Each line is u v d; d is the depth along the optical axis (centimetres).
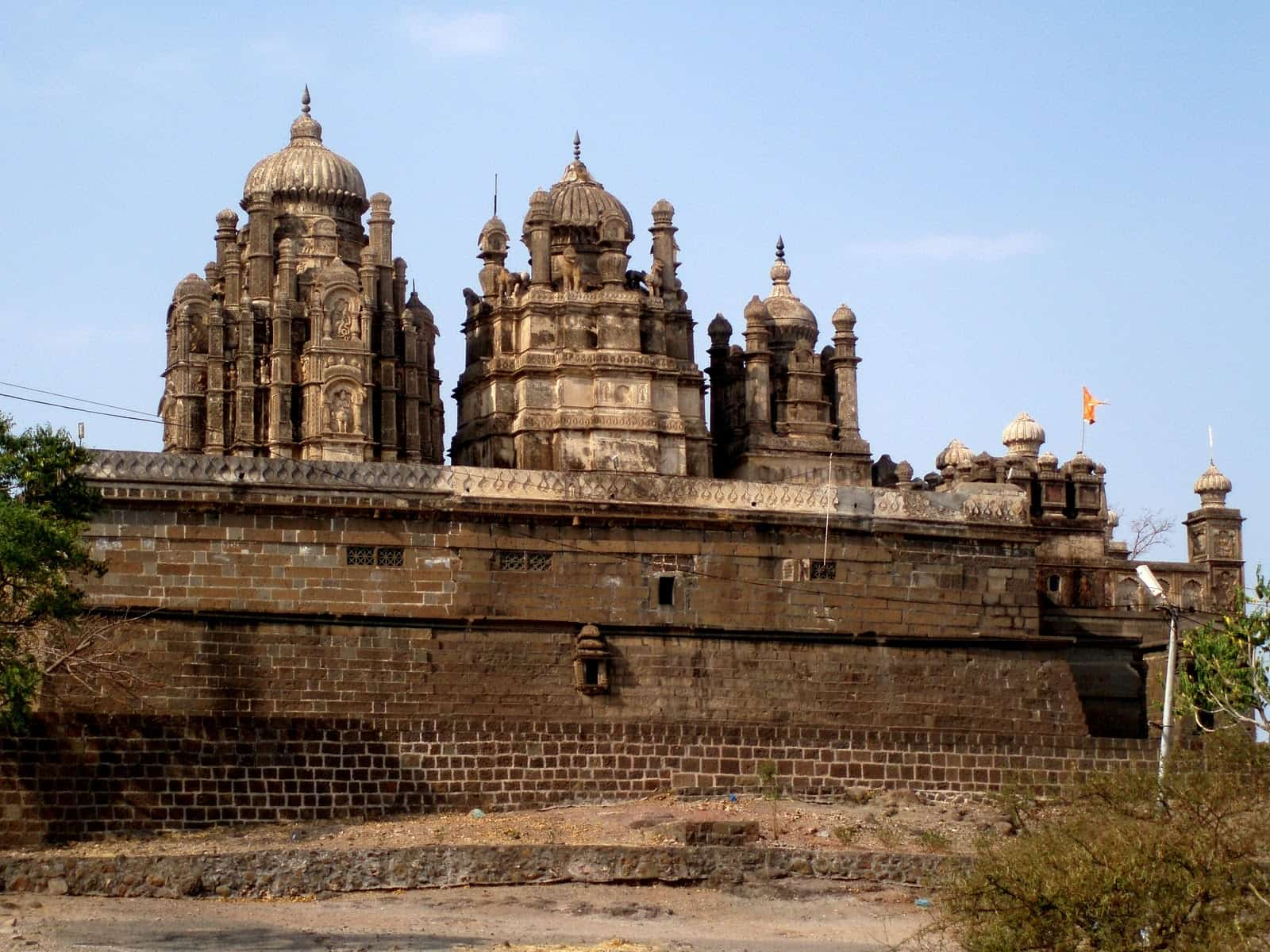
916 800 5934
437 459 6994
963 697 6194
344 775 5612
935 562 6291
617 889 5012
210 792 5481
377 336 6750
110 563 5588
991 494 6381
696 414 6662
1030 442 8000
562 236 6894
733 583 6088
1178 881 4047
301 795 5566
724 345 7000
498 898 4891
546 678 5841
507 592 5888
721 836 5381
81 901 4700
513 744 5762
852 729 5994
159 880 4797
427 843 5241
